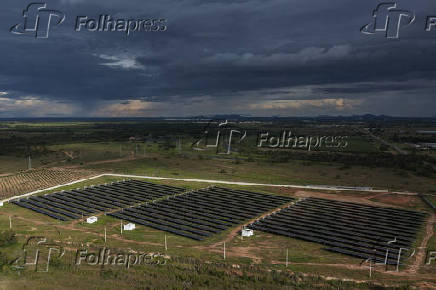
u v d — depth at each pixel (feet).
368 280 213.66
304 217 352.69
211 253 257.14
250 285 196.44
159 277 202.39
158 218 347.36
